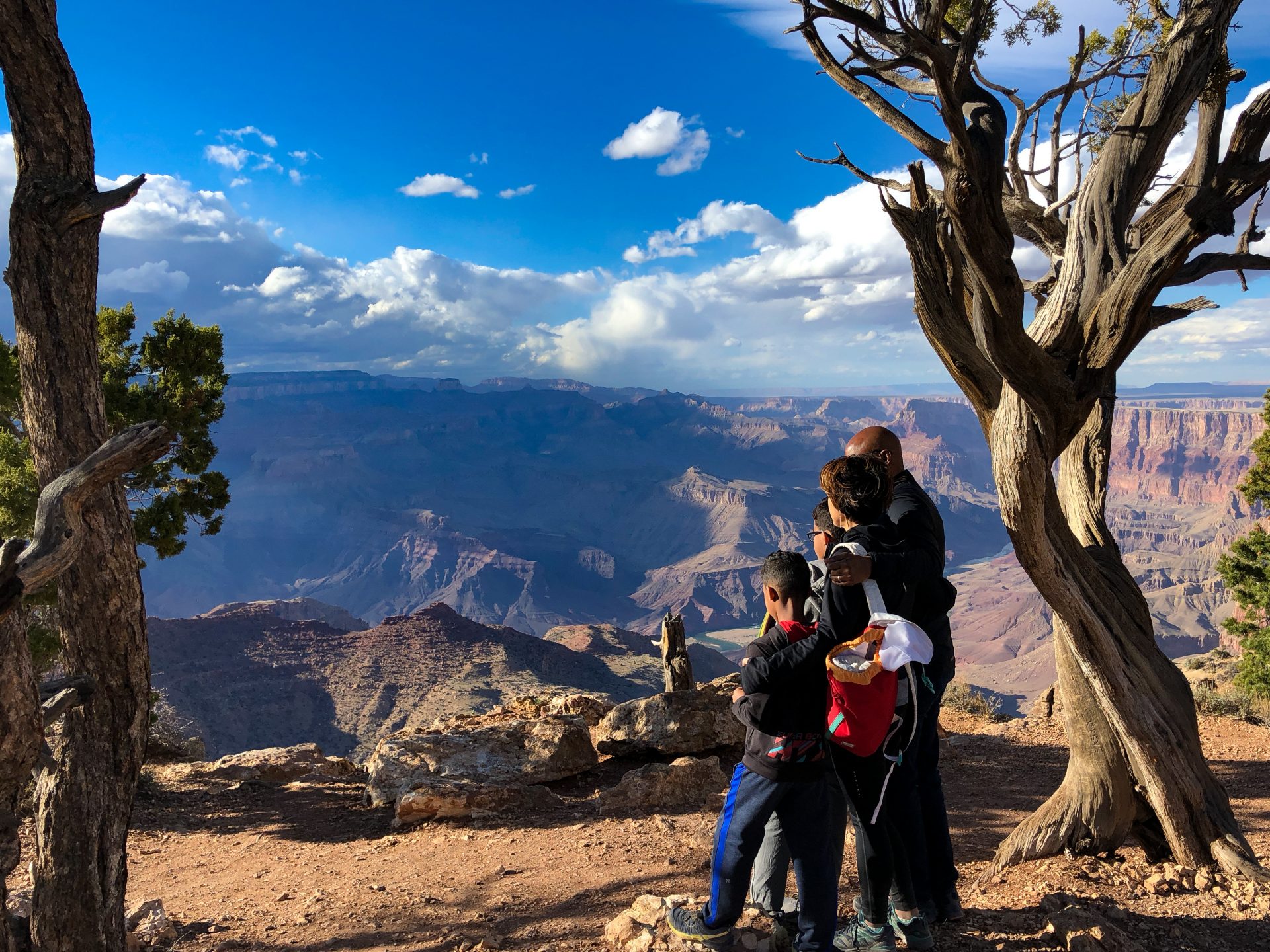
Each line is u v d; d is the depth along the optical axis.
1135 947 3.89
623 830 7.16
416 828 8.05
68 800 3.29
